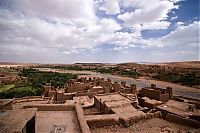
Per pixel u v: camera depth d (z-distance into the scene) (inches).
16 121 301.3
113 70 7568.9
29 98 1373.0
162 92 1545.3
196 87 3496.6
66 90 1688.0
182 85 3818.9
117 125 501.7
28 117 320.2
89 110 913.5
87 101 1178.6
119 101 881.5
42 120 389.4
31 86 2628.0
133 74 5836.6
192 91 3110.2
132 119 516.1
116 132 462.9
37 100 1257.4
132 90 1695.4
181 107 1058.7
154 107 1074.7
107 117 517.0
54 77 3818.9
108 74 6589.6
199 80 4003.4
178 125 508.7
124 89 1681.8
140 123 521.3
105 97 974.4
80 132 327.9
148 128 484.4
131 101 883.4
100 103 877.2
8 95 2028.8
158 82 4352.9
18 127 275.9
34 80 3292.3
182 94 2817.4
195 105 1126.4
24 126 287.1
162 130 469.1
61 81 3211.1
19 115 332.2
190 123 496.4
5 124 287.3
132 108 784.3
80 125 337.7
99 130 475.8
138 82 4323.3
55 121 383.2
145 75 5644.7
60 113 437.1
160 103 1162.6
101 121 496.4
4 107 389.7
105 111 813.2
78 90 1708.9
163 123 522.0
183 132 453.7
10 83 2938.0
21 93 2116.1
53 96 1456.7
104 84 1967.3
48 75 4249.5
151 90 1491.1
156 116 569.6
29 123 323.6
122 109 759.7
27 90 2245.3
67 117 409.4
